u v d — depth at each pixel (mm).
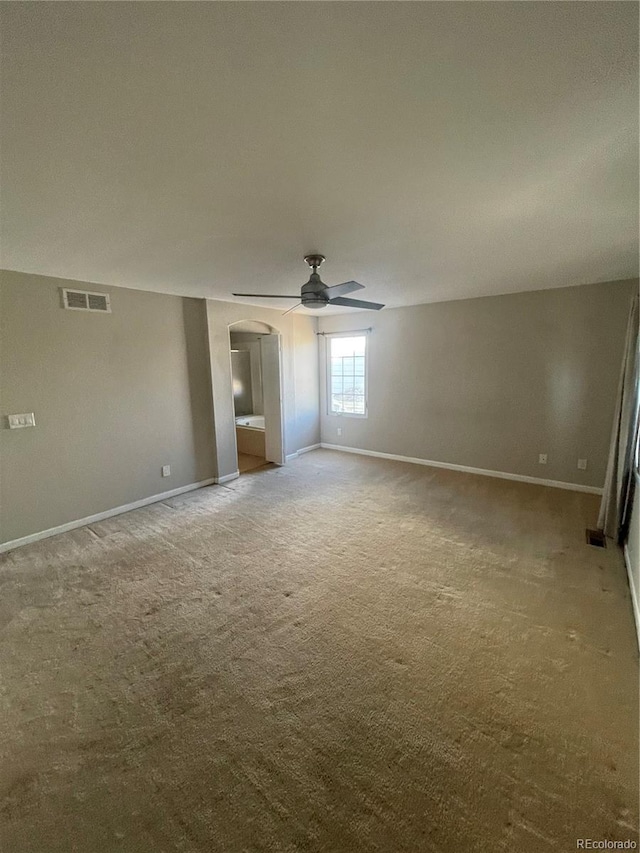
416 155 1524
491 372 4875
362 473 5289
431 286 4125
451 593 2549
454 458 5355
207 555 3105
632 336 2998
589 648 2053
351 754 1521
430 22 926
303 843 1242
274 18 906
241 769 1476
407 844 1233
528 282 3955
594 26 934
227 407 5020
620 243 2645
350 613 2365
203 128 1325
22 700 1803
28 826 1309
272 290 4180
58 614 2400
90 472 3758
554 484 4590
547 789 1385
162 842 1257
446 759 1493
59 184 1693
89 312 3662
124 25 913
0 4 838
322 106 1226
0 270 3094
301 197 1882
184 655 2055
